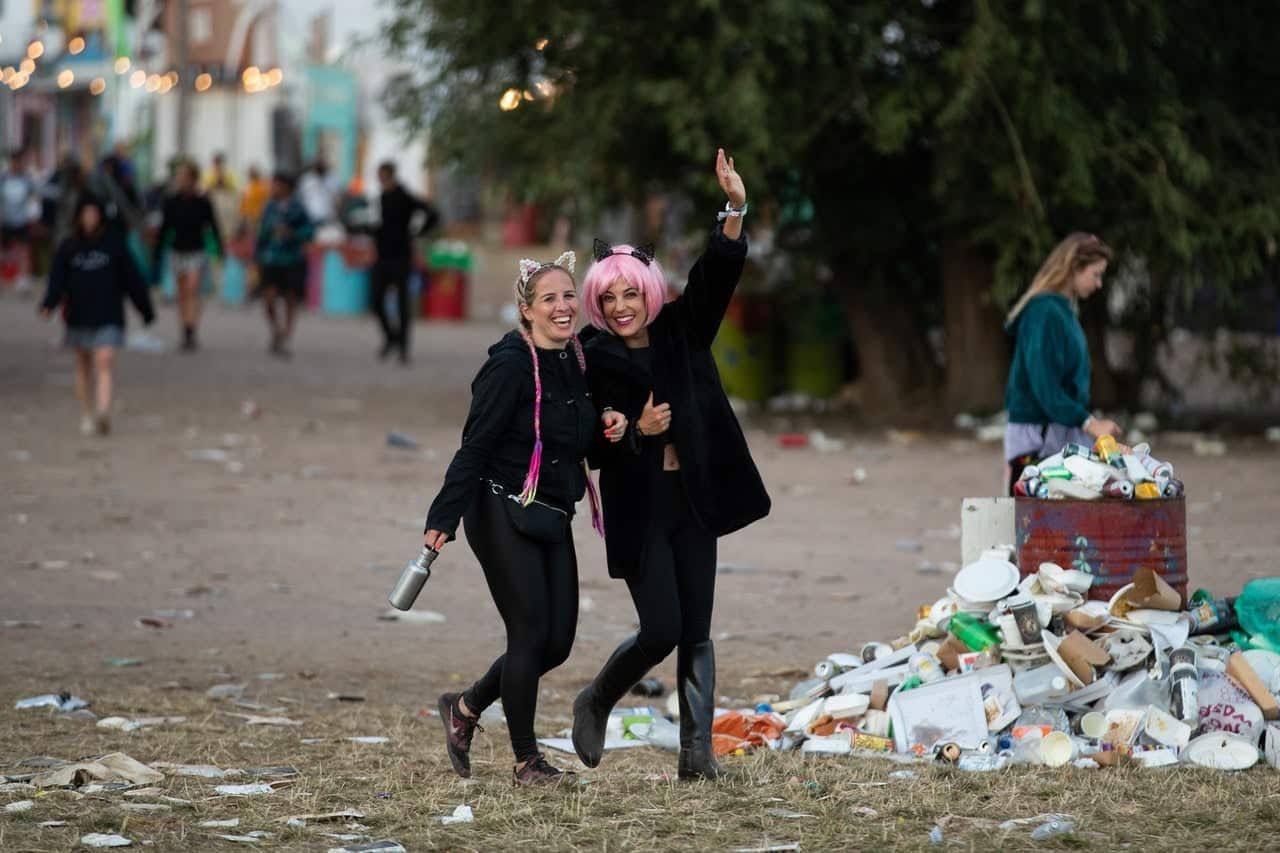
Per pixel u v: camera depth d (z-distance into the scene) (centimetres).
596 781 1395
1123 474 1585
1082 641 1484
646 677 1803
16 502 2903
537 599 1353
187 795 1334
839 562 2511
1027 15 3550
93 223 3712
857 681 1591
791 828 1241
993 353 4338
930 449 3856
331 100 10556
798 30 3656
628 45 3916
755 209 4281
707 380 1377
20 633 2000
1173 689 1464
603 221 4556
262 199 8569
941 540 2698
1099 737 1448
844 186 4334
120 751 1488
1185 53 3962
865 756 1466
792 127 3841
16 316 7112
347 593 2280
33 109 12712
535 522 1343
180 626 2067
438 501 1319
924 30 3878
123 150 9600
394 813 1287
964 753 1435
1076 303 2031
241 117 10856
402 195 5716
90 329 3756
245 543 2606
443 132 4291
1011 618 1514
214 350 6041
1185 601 1579
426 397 4766
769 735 1552
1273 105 4119
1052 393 1959
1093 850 1179
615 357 1358
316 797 1331
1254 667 1502
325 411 4381
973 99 3700
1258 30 3972
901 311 4544
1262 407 4694
